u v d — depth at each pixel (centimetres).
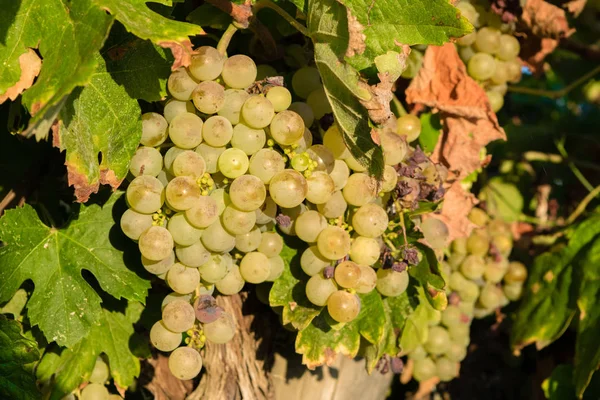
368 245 51
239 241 50
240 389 58
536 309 70
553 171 87
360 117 46
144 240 47
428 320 62
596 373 70
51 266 52
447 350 68
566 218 86
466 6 62
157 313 56
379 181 48
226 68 48
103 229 52
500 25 63
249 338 59
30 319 51
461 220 61
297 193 47
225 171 47
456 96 60
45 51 46
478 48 63
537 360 78
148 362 60
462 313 68
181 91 48
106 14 44
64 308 51
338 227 50
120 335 55
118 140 48
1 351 52
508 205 79
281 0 53
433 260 53
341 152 50
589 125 93
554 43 66
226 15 53
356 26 45
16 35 47
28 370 52
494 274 70
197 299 49
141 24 45
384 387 66
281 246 51
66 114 47
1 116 57
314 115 52
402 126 57
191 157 47
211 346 57
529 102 102
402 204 53
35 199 57
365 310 54
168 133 49
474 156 60
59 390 53
